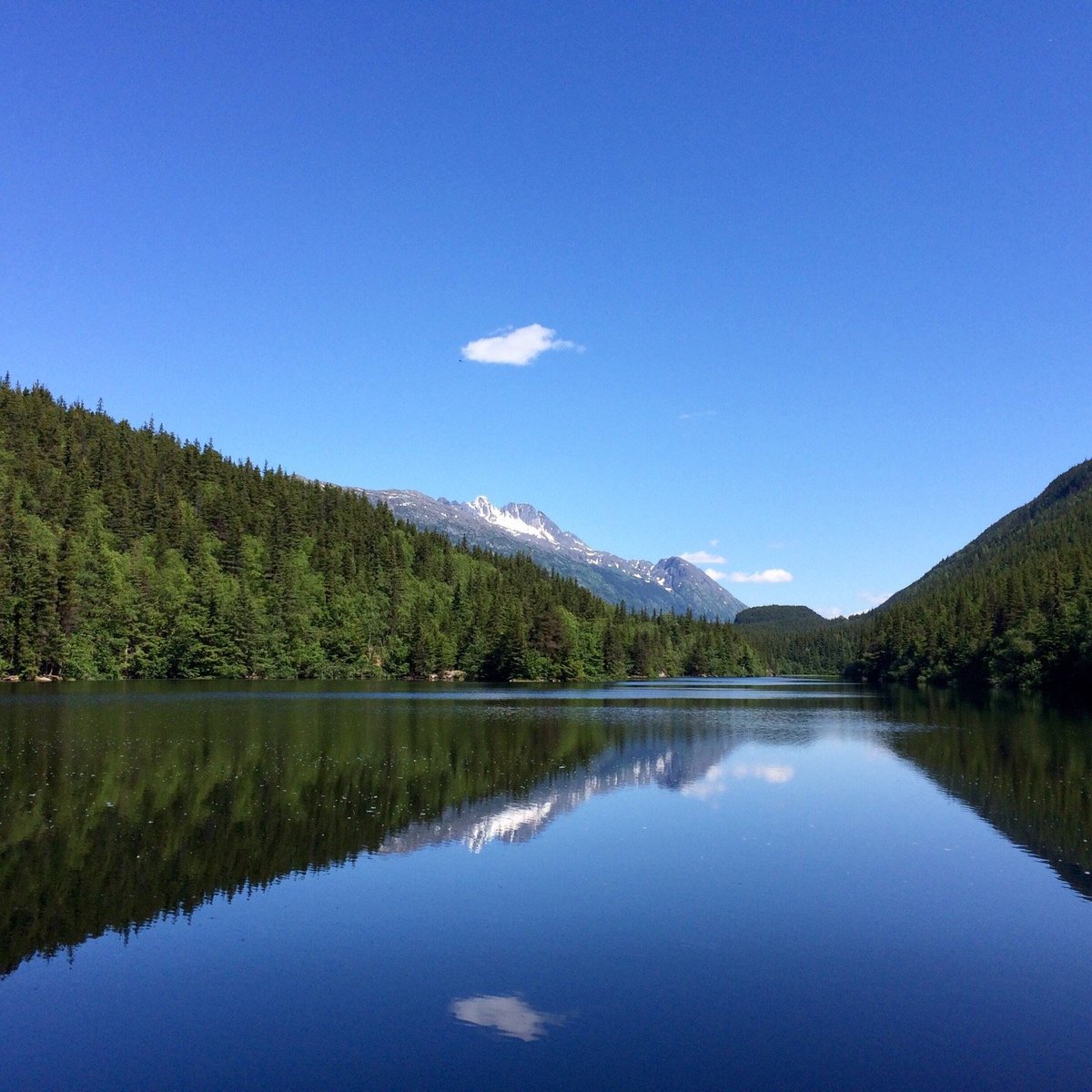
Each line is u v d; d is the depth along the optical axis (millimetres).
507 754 48250
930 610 177125
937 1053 14492
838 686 156125
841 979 17422
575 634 177250
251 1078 13508
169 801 32719
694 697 111625
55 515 133375
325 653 151625
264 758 43500
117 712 67500
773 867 25359
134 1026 15164
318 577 162500
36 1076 13562
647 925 20328
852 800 35812
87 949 18547
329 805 32656
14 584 106125
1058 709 87062
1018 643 118562
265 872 24188
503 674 160375
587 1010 15898
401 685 131375
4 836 27156
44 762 40594
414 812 32031
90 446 163750
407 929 19906
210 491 174500
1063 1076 13773
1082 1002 16500
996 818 32375
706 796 36406
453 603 179625
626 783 39531
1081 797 36531
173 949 18562
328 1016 15547
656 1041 14766
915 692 129250
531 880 23781
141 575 127188
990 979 17516
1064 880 24266
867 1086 13422
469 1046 14508
